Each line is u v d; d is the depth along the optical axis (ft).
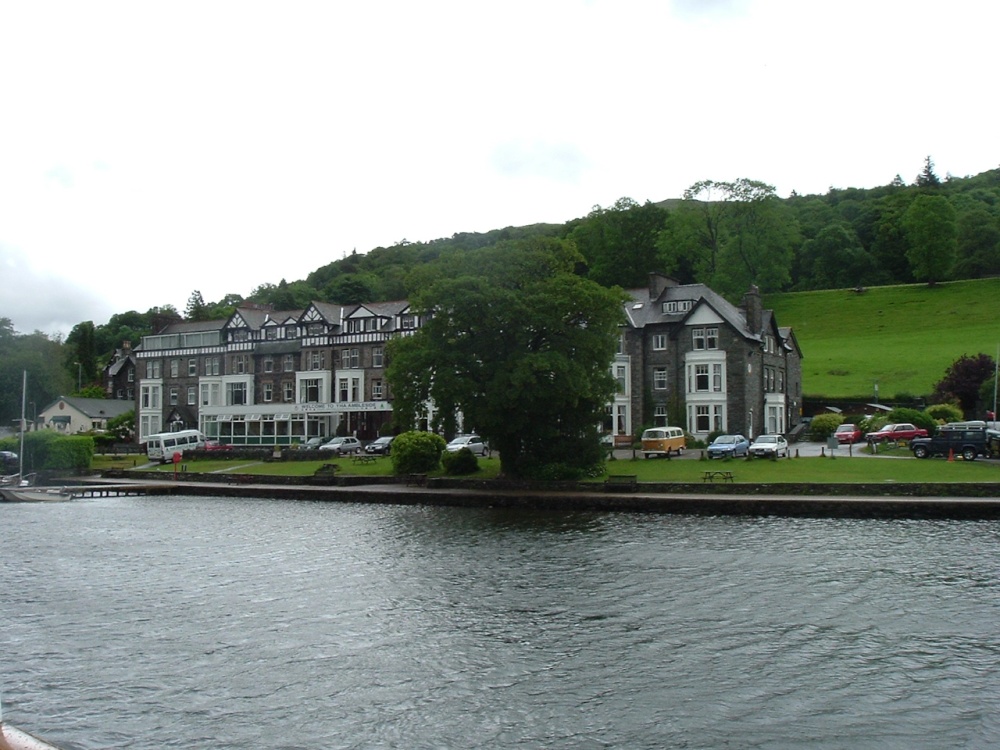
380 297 542.98
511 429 180.14
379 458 238.89
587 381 176.35
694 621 82.89
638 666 70.59
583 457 184.34
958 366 275.39
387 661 73.00
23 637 80.53
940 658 71.36
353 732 58.75
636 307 263.29
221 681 68.54
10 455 250.16
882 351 358.23
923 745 55.36
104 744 56.85
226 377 326.03
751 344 247.70
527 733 58.23
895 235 494.59
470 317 178.50
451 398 176.76
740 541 123.95
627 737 57.21
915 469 171.12
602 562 110.83
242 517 165.37
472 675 69.36
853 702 62.39
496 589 97.40
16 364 404.57
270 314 324.19
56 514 175.42
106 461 277.23
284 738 57.82
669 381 251.80
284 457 250.78
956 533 127.44
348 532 141.59
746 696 63.77
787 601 89.56
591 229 434.30
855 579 98.63
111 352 573.33
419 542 129.39
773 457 194.70
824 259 494.18
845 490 152.25
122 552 126.00
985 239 453.58
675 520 146.41
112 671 71.00
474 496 173.47
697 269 423.23
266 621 85.76
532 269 185.78
